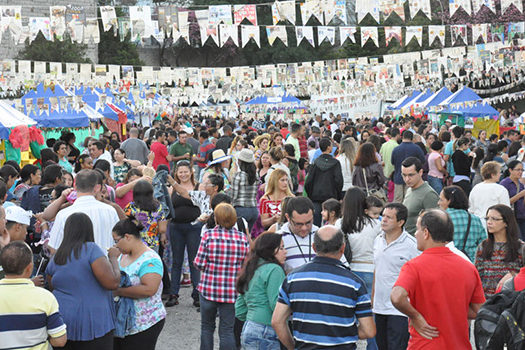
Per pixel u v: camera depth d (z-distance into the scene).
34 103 14.03
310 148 14.89
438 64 15.76
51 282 4.49
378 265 5.14
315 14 11.07
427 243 4.12
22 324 3.94
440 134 13.23
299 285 3.80
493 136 16.25
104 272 4.46
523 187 9.44
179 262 7.83
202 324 5.66
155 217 6.71
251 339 4.39
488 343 3.71
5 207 5.88
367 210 5.61
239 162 8.11
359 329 3.75
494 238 5.55
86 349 4.41
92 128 19.28
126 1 46.38
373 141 11.78
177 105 25.97
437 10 32.34
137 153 12.98
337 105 24.89
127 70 15.43
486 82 24.36
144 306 4.82
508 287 3.99
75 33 10.70
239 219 6.34
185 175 7.97
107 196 6.75
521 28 13.35
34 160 13.66
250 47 49.72
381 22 37.62
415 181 6.63
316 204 9.71
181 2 48.44
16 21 10.41
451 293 3.99
